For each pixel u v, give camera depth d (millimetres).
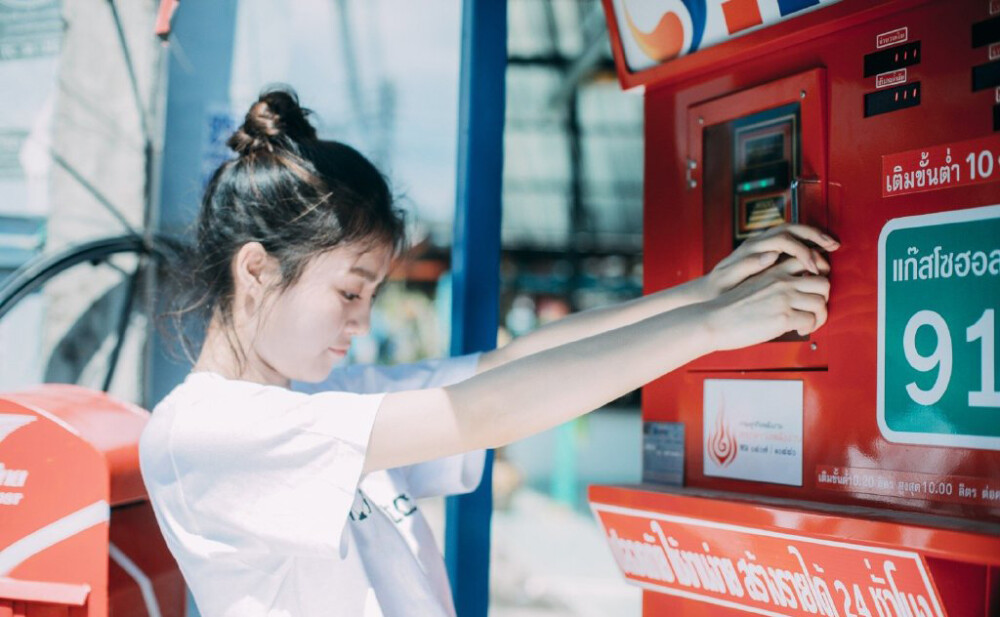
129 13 2852
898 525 937
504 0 1648
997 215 974
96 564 1479
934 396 1025
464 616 1595
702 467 1331
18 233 2838
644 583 1340
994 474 960
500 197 1648
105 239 2369
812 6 1154
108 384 2795
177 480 1071
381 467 1024
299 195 1137
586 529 6547
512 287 11180
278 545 1032
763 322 1049
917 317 1048
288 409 1041
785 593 1102
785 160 1233
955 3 1022
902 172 1072
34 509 1502
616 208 10500
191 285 1301
